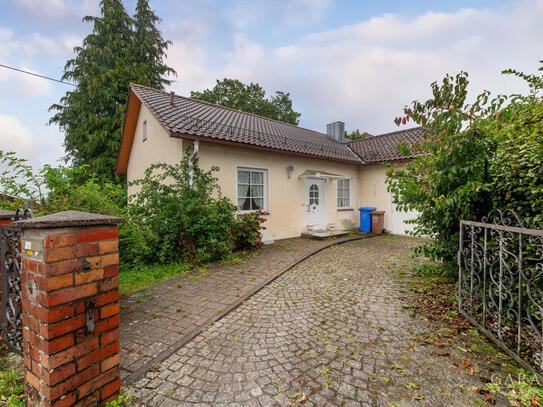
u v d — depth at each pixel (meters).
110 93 17.59
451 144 3.17
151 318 3.24
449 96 3.19
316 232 9.82
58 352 1.54
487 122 3.00
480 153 3.09
